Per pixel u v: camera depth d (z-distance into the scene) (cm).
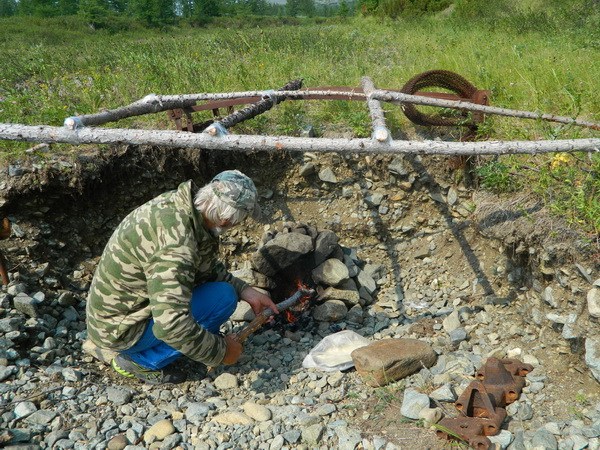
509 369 323
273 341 390
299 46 845
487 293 413
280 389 336
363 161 477
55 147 449
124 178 459
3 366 326
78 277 438
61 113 521
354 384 331
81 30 2159
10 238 418
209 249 307
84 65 818
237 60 723
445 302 423
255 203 294
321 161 480
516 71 564
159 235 282
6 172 428
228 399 326
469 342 369
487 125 439
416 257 464
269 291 429
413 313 420
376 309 430
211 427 297
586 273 319
